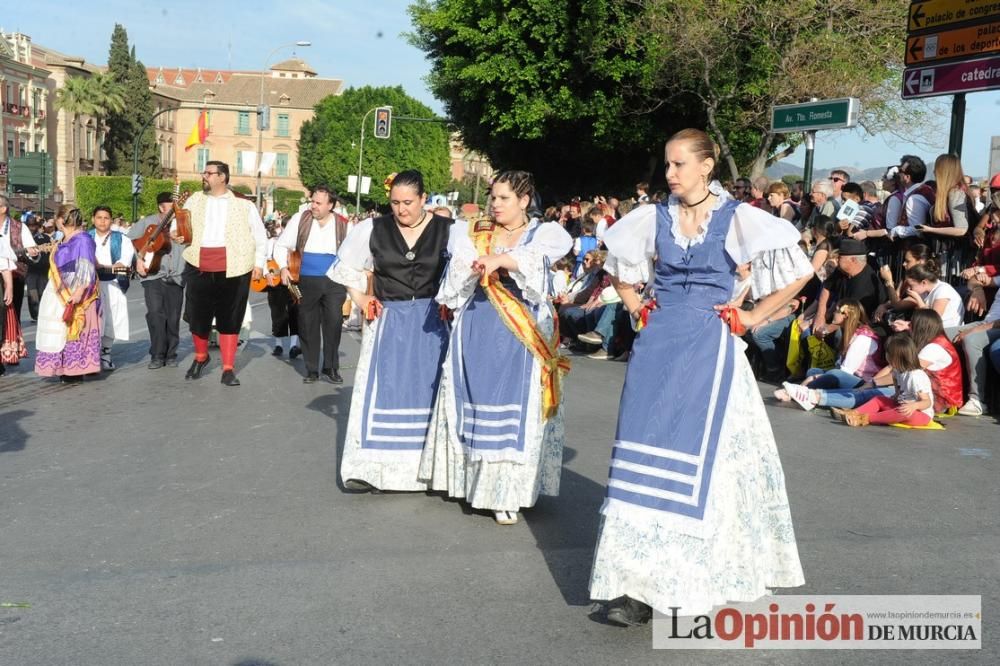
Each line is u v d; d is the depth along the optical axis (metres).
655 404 3.59
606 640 3.60
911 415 7.50
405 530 4.91
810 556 4.49
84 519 5.08
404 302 5.54
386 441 5.49
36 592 4.06
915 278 8.56
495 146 31.17
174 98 93.75
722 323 3.67
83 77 69.44
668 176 3.69
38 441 6.89
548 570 4.34
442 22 28.89
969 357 8.13
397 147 80.94
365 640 3.59
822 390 8.20
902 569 4.33
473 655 3.47
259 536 4.80
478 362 5.01
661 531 3.48
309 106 99.06
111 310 10.29
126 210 57.62
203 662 3.41
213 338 12.33
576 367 10.94
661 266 3.76
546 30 26.12
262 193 85.31
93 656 3.45
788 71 19.20
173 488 5.68
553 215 17.55
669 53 20.89
